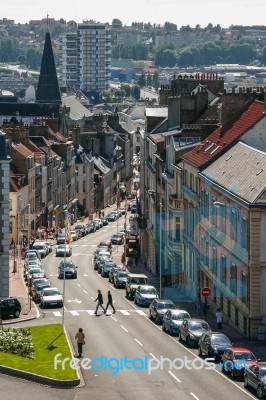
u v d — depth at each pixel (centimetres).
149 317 11894
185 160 13162
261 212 10356
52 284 15075
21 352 9331
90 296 13838
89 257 19150
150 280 14812
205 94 17088
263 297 10425
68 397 7906
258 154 11362
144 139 19012
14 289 14725
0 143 13275
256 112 13238
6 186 13262
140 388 8194
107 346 9944
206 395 7969
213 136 13488
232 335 10650
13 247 19312
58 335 10400
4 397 7888
